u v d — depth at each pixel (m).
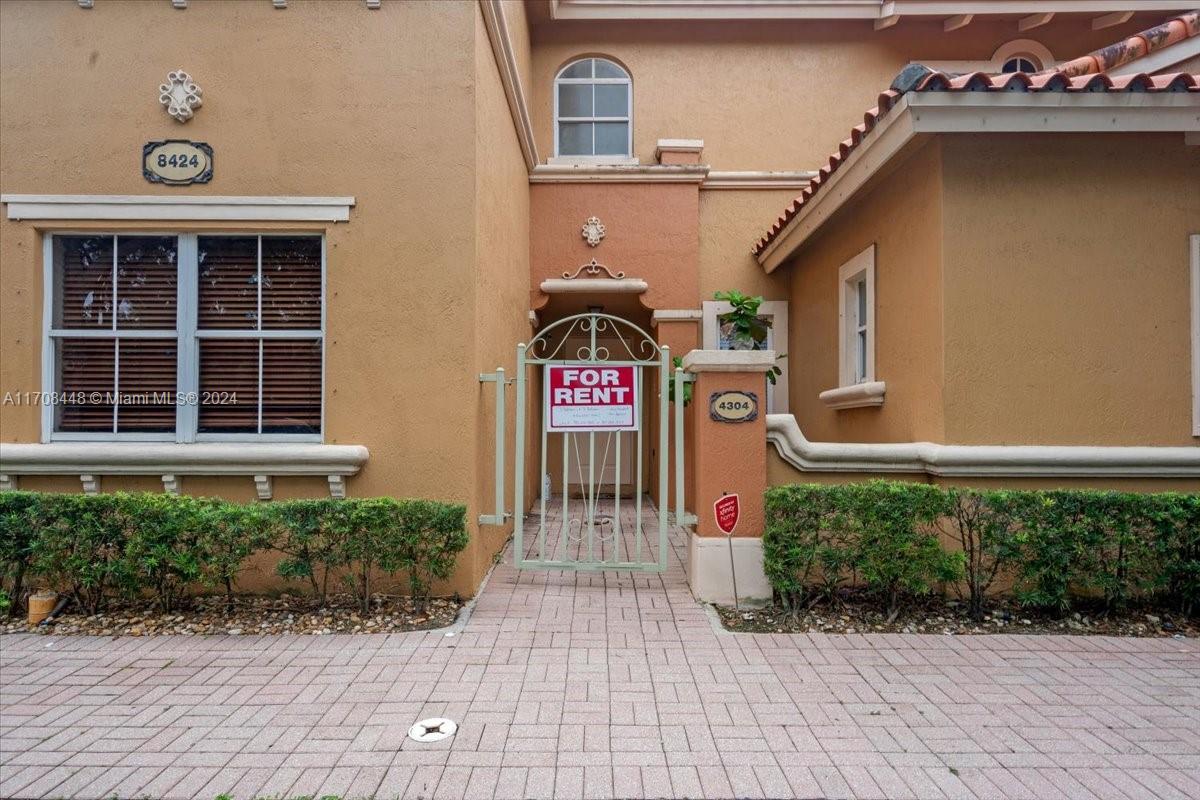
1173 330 5.80
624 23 10.38
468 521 5.72
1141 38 6.84
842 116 10.41
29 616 5.23
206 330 5.90
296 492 5.77
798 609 5.38
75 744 3.52
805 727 3.70
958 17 10.20
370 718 3.77
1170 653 4.76
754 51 10.45
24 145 5.71
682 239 9.75
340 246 5.79
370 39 5.81
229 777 3.23
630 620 5.29
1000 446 5.70
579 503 11.04
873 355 7.09
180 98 5.70
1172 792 3.16
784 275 10.11
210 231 5.83
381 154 5.79
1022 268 5.77
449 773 3.26
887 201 6.80
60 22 5.75
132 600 5.51
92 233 5.85
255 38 5.77
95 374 5.89
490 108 6.48
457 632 5.00
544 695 4.04
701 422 5.81
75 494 5.26
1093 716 3.86
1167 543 5.18
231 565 5.14
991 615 5.41
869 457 5.82
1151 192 5.80
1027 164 5.79
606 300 10.22
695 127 10.39
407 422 5.77
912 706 3.95
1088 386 5.76
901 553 5.17
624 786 3.17
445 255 5.80
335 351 5.78
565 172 9.66
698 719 3.78
